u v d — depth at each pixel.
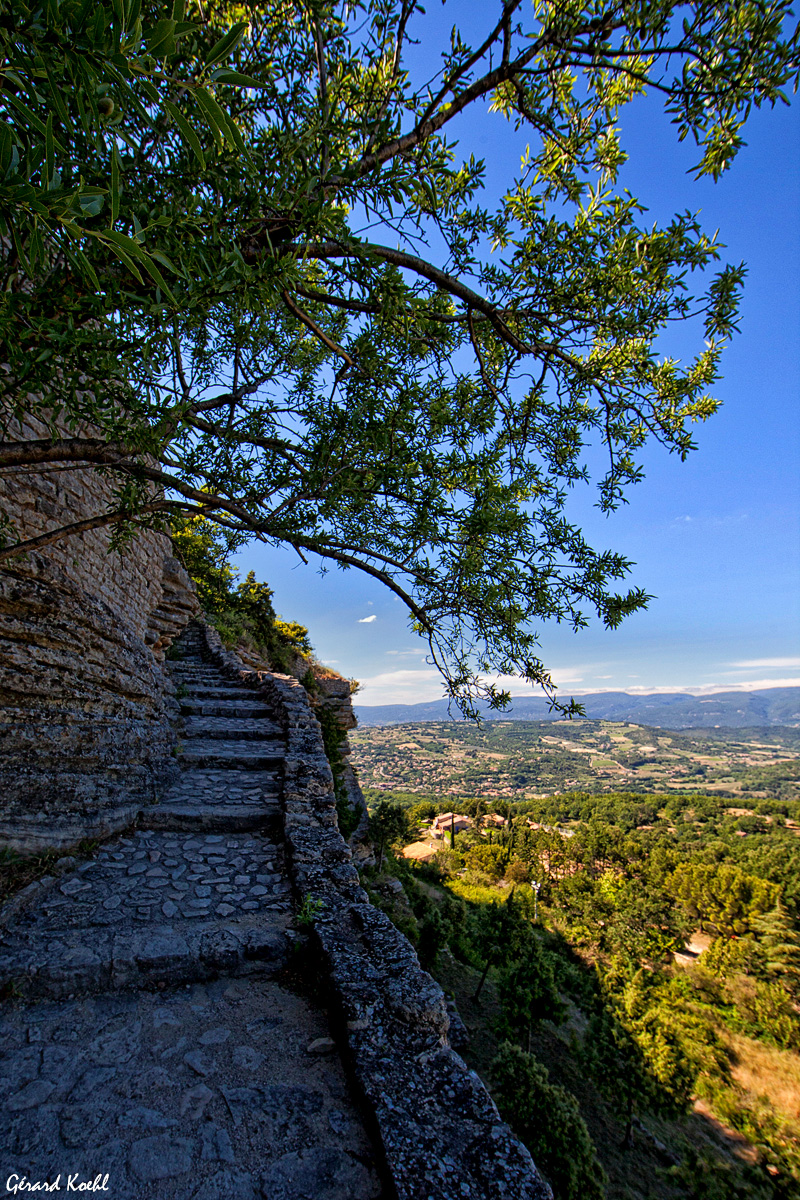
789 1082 26.53
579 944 41.12
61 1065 2.45
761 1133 22.62
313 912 3.64
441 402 2.94
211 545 3.62
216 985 3.15
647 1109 21.17
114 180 1.06
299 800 5.80
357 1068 2.35
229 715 9.73
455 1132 2.06
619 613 2.72
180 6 1.00
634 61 2.37
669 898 54.41
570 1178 13.21
